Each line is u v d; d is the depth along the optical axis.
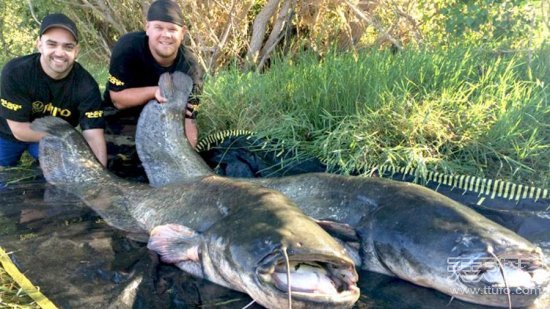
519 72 2.19
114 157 2.13
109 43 3.93
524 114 1.82
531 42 2.38
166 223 1.52
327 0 3.15
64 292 1.23
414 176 1.68
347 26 3.10
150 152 1.89
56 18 1.87
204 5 3.06
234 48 3.03
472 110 1.82
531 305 1.16
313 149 1.90
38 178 1.93
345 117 1.91
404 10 3.17
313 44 3.12
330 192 1.49
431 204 1.31
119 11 3.39
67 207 1.69
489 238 1.18
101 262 1.36
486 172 1.71
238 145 2.04
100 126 2.05
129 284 1.25
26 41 3.87
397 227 1.30
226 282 1.25
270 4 3.02
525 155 1.70
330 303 1.05
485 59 2.33
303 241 1.11
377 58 2.29
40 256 1.39
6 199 1.74
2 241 1.46
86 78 2.02
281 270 1.12
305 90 2.12
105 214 1.65
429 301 1.21
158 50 2.14
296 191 1.55
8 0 3.83
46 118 1.91
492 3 2.56
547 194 1.57
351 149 1.81
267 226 1.18
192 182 1.61
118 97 2.22
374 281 1.31
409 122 1.81
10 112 1.93
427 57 2.21
